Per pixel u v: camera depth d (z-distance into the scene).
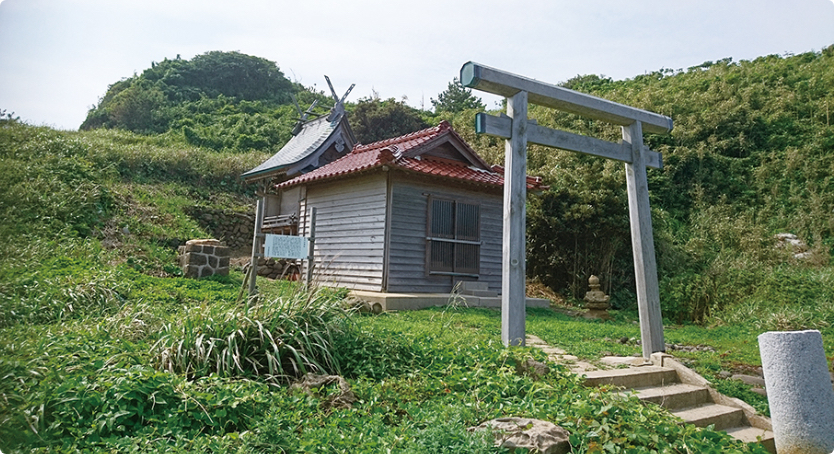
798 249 19.53
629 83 35.94
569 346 8.39
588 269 18.78
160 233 15.16
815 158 23.42
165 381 4.30
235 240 20.09
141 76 52.69
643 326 8.06
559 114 28.81
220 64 54.66
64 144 17.83
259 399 4.33
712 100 27.58
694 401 6.60
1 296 7.18
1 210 11.72
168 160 22.03
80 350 5.02
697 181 23.84
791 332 4.94
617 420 4.47
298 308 6.15
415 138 14.56
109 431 3.74
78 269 9.86
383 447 3.66
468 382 5.38
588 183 18.86
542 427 4.01
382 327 7.74
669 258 18.77
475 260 14.13
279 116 42.91
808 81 28.61
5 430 3.45
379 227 12.99
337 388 4.84
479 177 13.61
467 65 7.02
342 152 22.09
